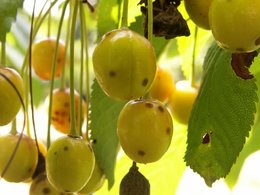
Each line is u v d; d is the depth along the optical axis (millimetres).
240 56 280
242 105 309
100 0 345
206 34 394
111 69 259
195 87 361
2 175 324
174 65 431
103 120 336
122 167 387
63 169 299
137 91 261
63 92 365
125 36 260
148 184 293
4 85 297
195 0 273
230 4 250
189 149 311
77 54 635
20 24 513
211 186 309
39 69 377
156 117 275
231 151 309
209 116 312
